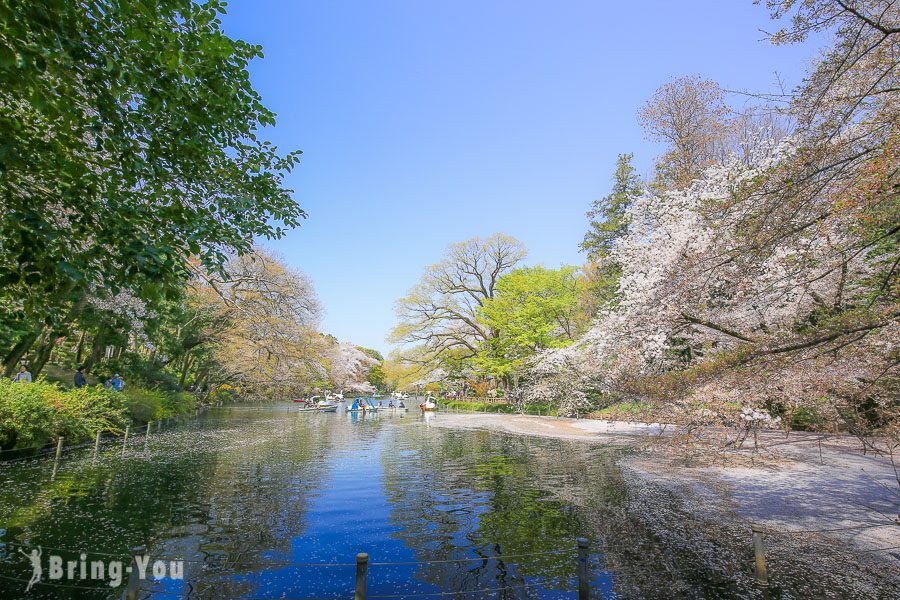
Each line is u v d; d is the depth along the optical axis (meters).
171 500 9.66
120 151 5.50
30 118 5.31
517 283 34.72
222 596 5.72
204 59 5.44
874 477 11.20
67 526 7.92
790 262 6.96
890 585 5.88
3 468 12.16
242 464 14.07
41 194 5.29
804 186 5.99
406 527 8.27
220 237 6.16
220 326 31.05
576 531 8.05
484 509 9.38
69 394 15.30
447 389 50.06
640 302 12.09
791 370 7.03
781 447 14.93
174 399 28.75
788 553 6.92
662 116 22.48
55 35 3.98
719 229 7.36
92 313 16.66
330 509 9.32
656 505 9.53
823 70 6.29
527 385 35.09
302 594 5.80
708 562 6.67
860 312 6.39
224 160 6.28
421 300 38.97
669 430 14.40
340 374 57.09
